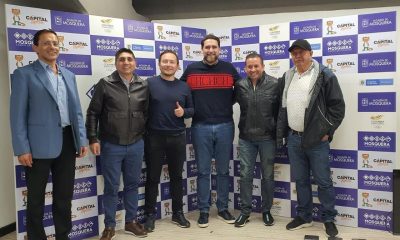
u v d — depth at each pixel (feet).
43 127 7.56
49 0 10.49
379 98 9.86
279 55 11.10
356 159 10.26
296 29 10.78
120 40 10.41
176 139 10.19
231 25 13.57
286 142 10.67
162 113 9.93
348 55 10.14
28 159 7.47
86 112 9.49
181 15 14.42
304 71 9.48
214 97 10.36
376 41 9.78
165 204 11.50
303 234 9.93
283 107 9.86
